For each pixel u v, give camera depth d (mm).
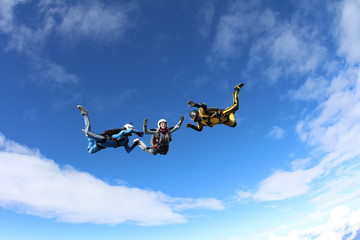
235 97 10242
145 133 8672
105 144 8555
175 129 9211
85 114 8180
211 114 9680
